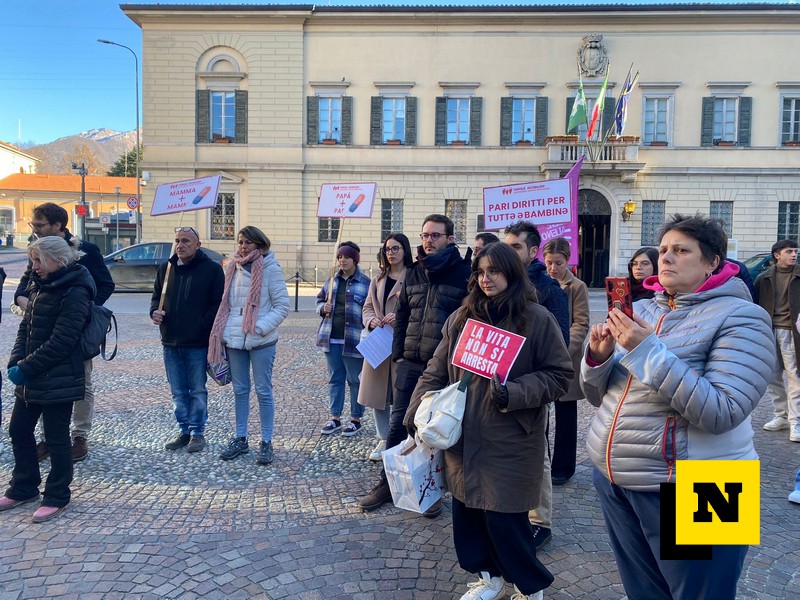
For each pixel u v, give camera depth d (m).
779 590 3.03
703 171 23.80
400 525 3.76
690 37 23.56
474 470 2.66
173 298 5.04
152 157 24.39
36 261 3.75
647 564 2.30
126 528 3.67
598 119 22.77
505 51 24.02
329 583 3.08
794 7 22.81
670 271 2.12
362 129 24.53
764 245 23.92
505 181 24.39
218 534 3.60
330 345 5.68
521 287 2.71
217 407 6.54
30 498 4.00
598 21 23.66
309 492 4.28
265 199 24.62
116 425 5.78
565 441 4.46
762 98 23.61
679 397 1.92
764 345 1.98
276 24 24.00
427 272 3.86
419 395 2.89
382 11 23.70
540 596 2.80
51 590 2.97
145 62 24.12
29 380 3.75
